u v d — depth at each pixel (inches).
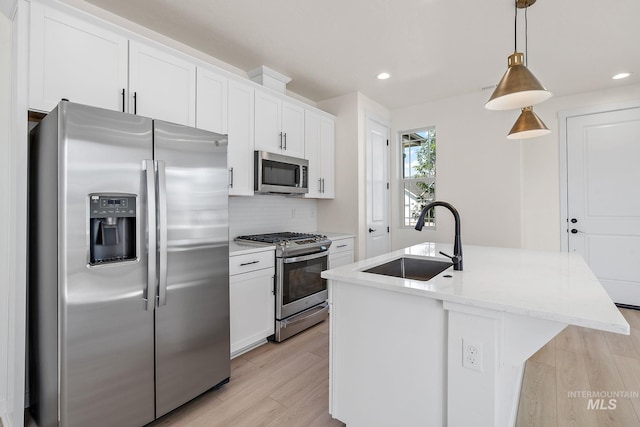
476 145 152.6
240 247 103.5
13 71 63.8
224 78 102.3
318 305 125.6
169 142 67.3
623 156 136.6
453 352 50.1
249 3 84.1
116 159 58.7
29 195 66.5
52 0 64.3
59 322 53.2
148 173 62.4
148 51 81.8
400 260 86.9
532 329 46.5
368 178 156.9
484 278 59.2
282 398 76.7
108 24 73.0
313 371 89.3
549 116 151.3
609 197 139.6
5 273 68.7
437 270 81.9
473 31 96.9
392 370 57.9
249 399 76.4
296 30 97.1
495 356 46.5
